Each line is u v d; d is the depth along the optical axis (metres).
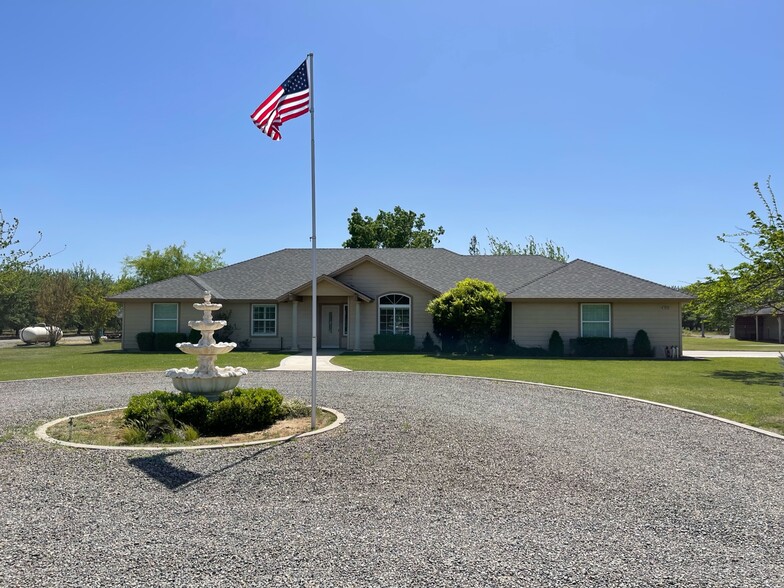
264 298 28.39
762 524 5.22
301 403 10.70
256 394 9.74
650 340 25.83
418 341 27.64
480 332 25.39
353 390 13.79
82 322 40.78
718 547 4.71
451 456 7.50
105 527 5.06
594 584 4.05
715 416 10.46
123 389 14.40
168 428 8.64
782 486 6.37
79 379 16.66
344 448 7.84
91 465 6.98
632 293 25.80
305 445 7.99
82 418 10.03
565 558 4.48
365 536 4.89
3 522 5.17
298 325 28.66
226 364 20.73
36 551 4.55
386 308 27.92
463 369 19.17
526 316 26.27
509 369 19.30
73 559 4.41
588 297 25.64
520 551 4.60
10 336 55.38
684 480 6.57
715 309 20.09
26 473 6.66
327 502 5.75
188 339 27.80
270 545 4.69
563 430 9.24
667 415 10.62
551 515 5.42
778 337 42.69
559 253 61.06
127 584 4.02
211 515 5.37
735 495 6.04
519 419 10.12
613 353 25.52
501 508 5.61
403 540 4.81
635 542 4.80
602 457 7.57
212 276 31.06
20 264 27.39
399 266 31.02
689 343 41.66
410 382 15.45
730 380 16.41
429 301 27.80
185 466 6.96
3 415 10.52
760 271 19.05
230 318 28.69
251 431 9.22
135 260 53.12
